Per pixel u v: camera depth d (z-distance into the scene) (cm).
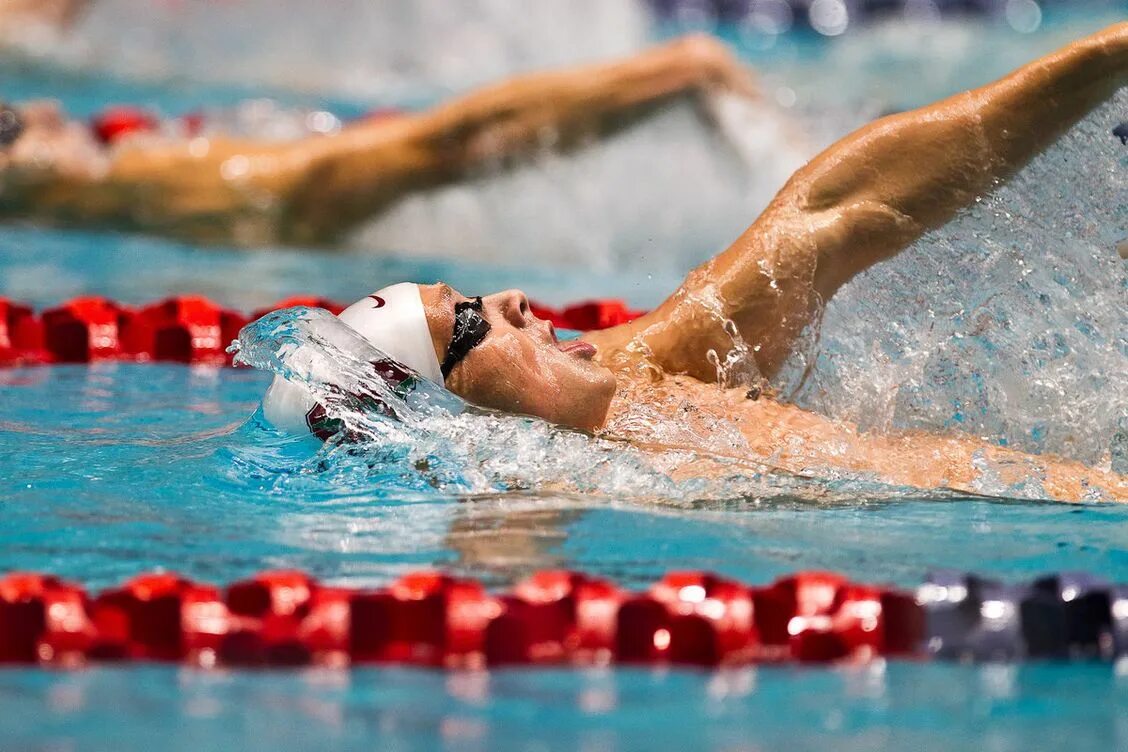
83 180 2502
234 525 843
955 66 4341
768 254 1095
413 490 920
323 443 966
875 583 739
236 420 1170
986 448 1030
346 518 861
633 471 935
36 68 3616
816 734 567
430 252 2522
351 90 3909
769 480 948
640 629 662
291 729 561
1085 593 695
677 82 2652
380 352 955
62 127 2611
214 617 661
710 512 886
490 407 966
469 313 972
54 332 1496
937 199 1088
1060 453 1043
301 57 4203
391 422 955
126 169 2511
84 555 780
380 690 609
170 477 941
